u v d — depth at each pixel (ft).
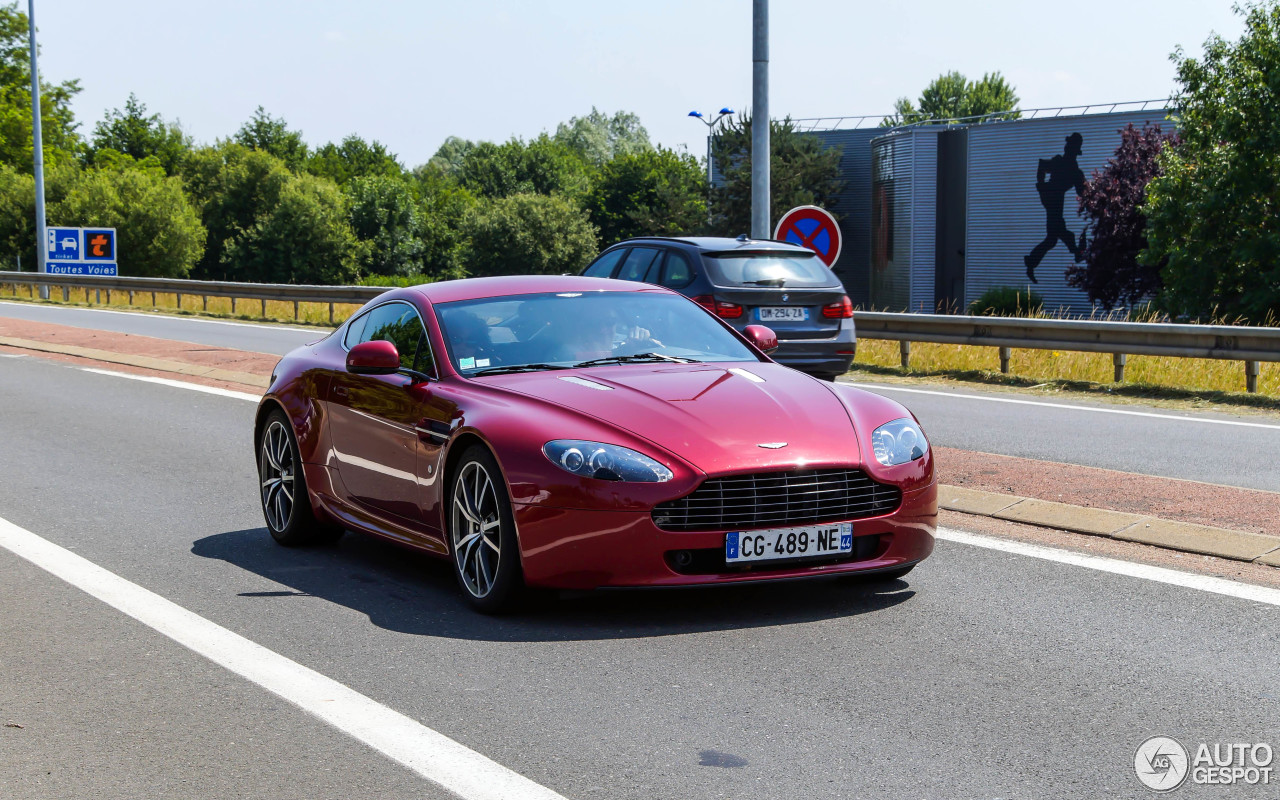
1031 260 162.61
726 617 16.78
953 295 175.32
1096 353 48.26
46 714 13.33
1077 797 10.72
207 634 16.31
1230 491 23.50
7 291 136.05
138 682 14.37
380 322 21.59
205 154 341.62
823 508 16.51
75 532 23.08
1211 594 17.30
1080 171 157.48
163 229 273.33
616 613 17.08
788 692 13.65
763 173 49.90
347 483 20.51
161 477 28.86
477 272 355.97
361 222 345.92
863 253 204.33
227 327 81.56
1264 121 100.48
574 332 20.06
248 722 12.98
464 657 15.19
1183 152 110.42
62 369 53.26
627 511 15.83
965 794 10.81
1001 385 45.91
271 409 22.71
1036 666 14.40
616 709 13.19
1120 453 29.32
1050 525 21.68
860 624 16.29
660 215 280.51
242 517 24.58
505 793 10.99
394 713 13.17
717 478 15.99
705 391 17.71
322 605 17.76
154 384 47.52
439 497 18.04
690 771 11.43
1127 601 17.07
